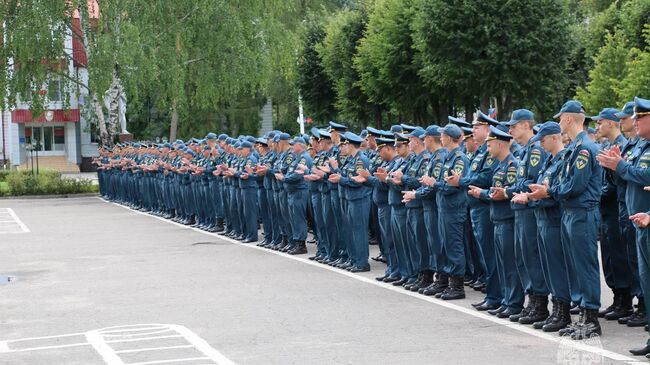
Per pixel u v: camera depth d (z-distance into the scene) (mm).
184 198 23484
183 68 36406
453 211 11461
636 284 9820
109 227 23203
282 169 16562
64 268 15422
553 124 9391
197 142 23000
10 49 34938
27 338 9719
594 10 42188
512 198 9867
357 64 37062
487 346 8742
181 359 8477
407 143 12695
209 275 14062
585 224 9055
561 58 29109
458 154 11359
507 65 28531
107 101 38125
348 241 14320
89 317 10836
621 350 8500
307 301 11531
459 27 28766
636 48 27906
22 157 61188
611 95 27500
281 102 61469
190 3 36188
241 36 37031
